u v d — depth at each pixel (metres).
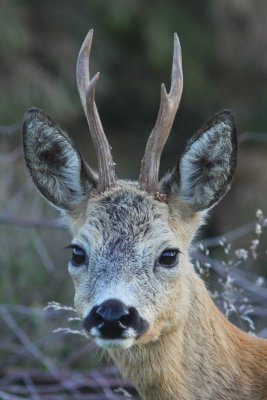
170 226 10.15
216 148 10.36
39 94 22.34
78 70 10.63
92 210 10.18
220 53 24.69
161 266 9.86
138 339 9.48
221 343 10.15
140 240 9.88
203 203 10.48
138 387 10.12
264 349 10.34
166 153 24.55
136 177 23.08
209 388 10.05
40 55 23.45
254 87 24.97
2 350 16.28
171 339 9.93
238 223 22.17
